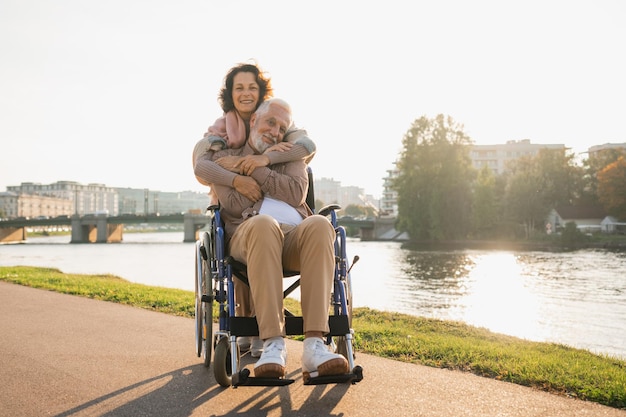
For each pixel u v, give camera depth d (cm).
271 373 249
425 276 2739
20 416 260
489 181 6700
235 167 329
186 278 2502
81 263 3812
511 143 14100
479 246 5884
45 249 6756
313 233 276
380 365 372
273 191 325
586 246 5750
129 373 344
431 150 6756
